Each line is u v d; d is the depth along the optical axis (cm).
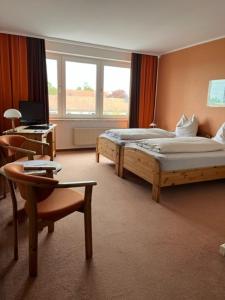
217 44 409
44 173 189
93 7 298
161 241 196
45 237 194
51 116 502
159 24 352
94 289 144
